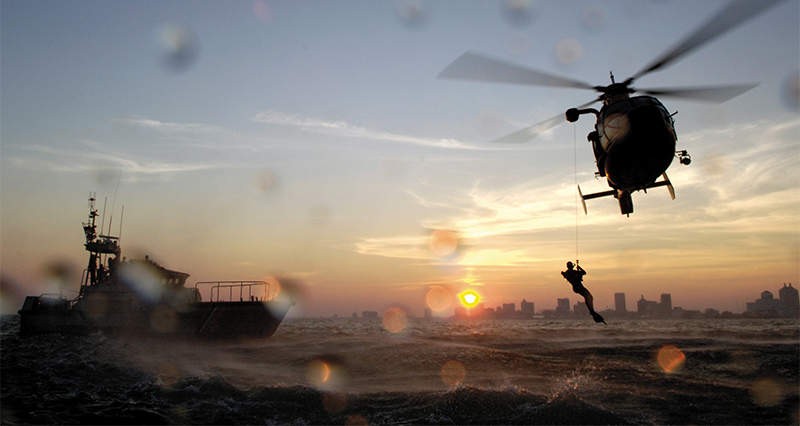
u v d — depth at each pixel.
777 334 44.53
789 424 11.46
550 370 19.44
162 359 22.33
